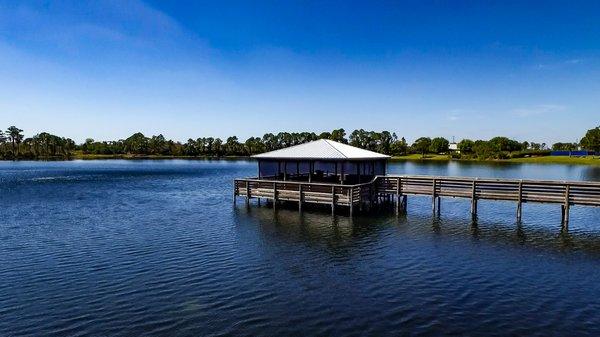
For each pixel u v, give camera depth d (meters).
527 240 26.97
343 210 38.50
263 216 36.03
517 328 14.72
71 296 17.66
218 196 52.03
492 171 97.75
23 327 14.85
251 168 123.88
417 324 15.05
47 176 89.25
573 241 26.66
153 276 20.20
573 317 15.55
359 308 16.42
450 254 23.75
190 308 16.42
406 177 36.34
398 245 25.86
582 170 100.94
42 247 25.70
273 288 18.56
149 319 15.45
